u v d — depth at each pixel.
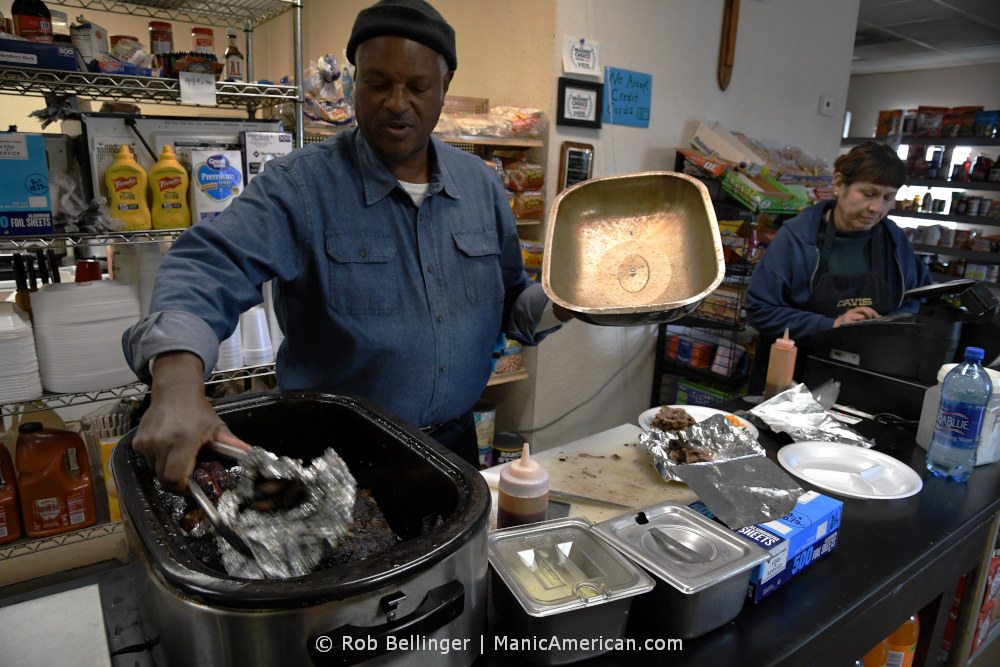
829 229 2.32
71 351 1.82
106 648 0.79
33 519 1.86
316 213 1.23
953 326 1.67
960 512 1.30
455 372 1.40
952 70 6.09
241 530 0.70
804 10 3.59
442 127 2.46
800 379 2.34
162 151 1.89
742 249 2.95
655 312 1.02
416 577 0.65
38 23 1.71
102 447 1.95
